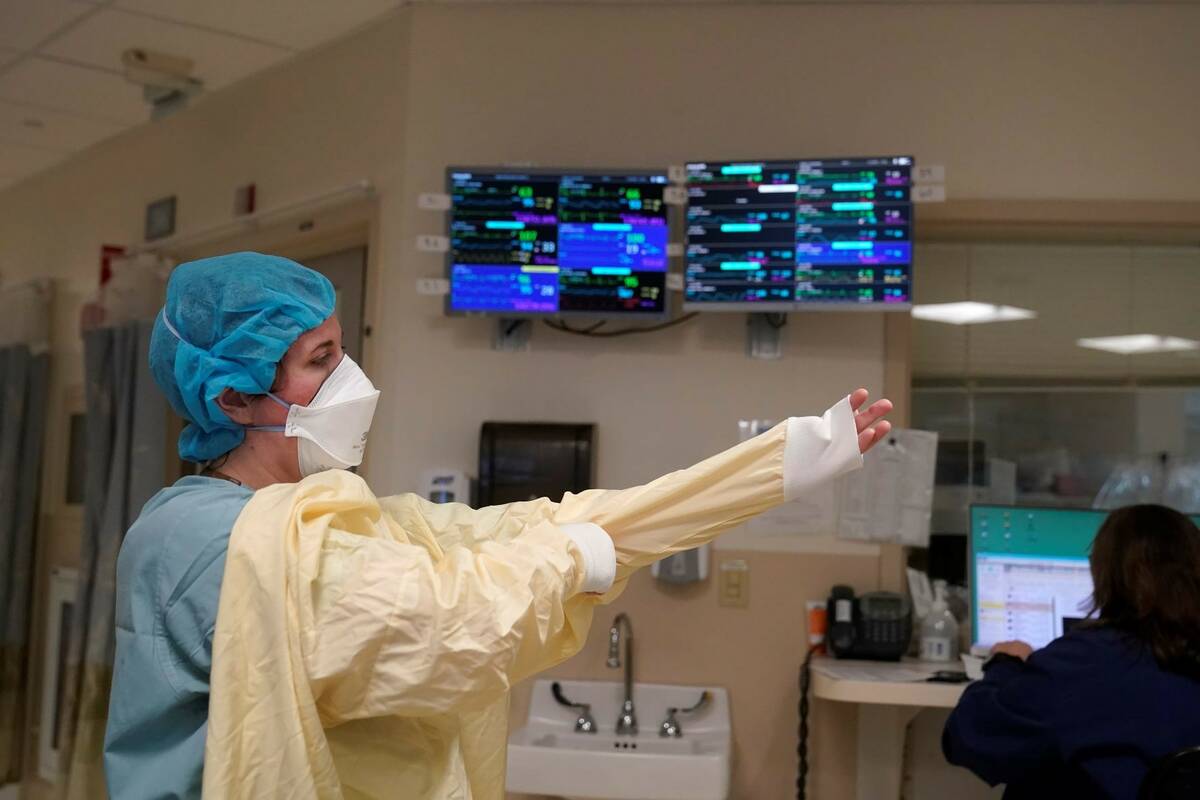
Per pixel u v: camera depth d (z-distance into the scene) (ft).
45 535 15.64
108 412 13.51
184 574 3.69
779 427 4.13
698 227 9.64
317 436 4.30
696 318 10.22
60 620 14.76
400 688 3.45
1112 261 10.65
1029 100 10.12
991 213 10.04
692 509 4.16
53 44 11.65
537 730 9.72
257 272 4.30
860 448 4.06
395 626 3.42
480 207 9.80
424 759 3.90
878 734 9.58
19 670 15.24
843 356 10.11
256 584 3.51
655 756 8.49
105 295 13.79
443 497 9.90
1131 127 10.07
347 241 11.57
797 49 10.28
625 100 10.39
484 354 10.34
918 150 10.15
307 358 4.32
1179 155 10.04
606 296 9.73
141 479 12.83
